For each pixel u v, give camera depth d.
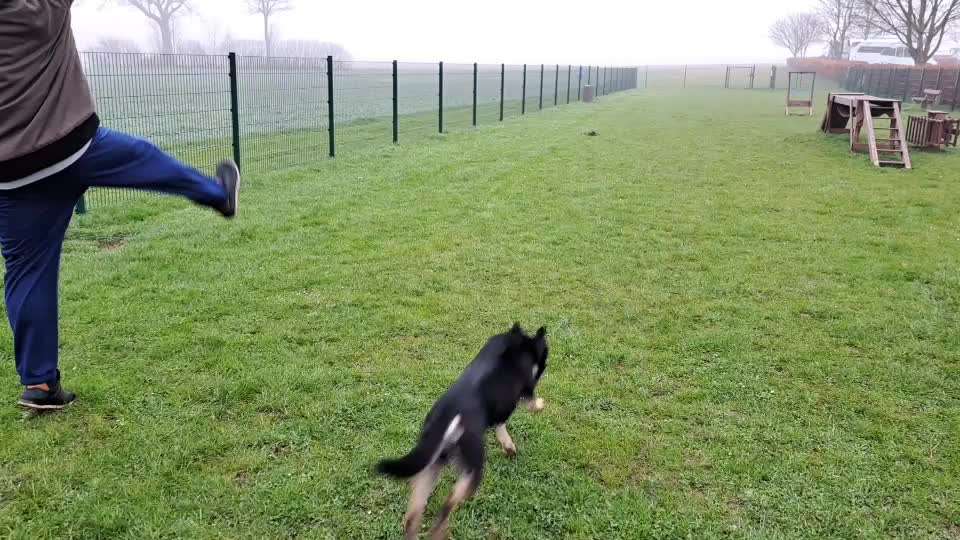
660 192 9.96
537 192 9.75
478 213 8.41
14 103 3.01
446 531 2.78
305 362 4.34
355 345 4.64
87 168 3.30
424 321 5.06
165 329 4.77
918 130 15.05
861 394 4.09
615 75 44.31
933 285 6.04
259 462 3.29
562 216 8.37
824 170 12.03
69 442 3.40
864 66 42.41
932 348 4.74
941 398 4.06
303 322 4.98
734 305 5.50
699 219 8.38
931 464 3.38
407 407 3.83
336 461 3.32
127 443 3.40
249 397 3.92
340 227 7.60
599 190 10.00
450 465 2.89
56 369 3.63
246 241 6.97
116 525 2.82
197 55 9.44
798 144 15.59
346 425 3.65
